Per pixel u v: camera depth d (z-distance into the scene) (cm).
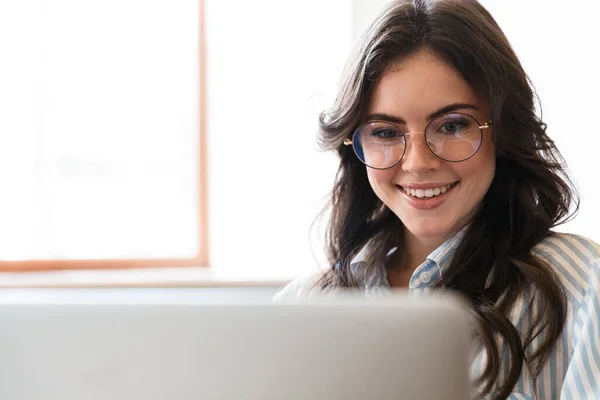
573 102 269
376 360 70
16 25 327
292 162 331
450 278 122
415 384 70
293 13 330
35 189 329
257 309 72
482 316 115
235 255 329
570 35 268
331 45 330
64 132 330
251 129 332
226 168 332
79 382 73
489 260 121
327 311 71
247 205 331
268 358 71
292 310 71
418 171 112
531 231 121
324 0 329
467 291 120
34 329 74
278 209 330
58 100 329
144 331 73
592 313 106
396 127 114
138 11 331
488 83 111
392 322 70
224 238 331
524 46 291
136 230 333
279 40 331
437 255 124
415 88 111
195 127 336
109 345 73
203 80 334
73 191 332
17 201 328
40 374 73
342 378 71
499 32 116
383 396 70
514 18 294
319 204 323
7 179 327
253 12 331
